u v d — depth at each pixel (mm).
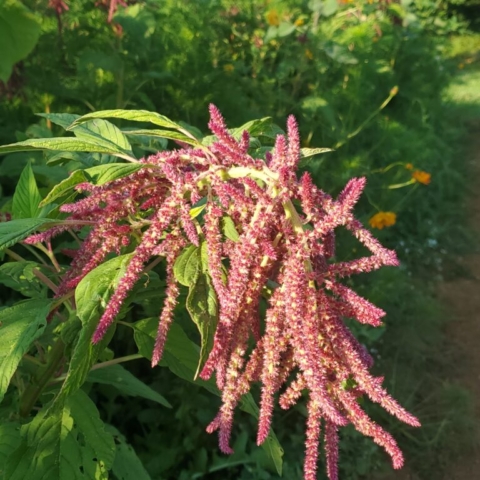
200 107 5848
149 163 1513
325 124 7188
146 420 3922
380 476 4461
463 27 18078
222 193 1425
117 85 5336
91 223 1525
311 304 1373
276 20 7836
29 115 5051
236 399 1422
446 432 4855
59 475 1821
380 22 10297
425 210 7656
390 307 5875
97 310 1421
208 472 3838
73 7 5379
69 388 1448
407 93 9930
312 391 1315
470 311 6391
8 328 1582
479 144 10391
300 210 1969
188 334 4012
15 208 2098
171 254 1442
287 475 3936
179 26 6219
